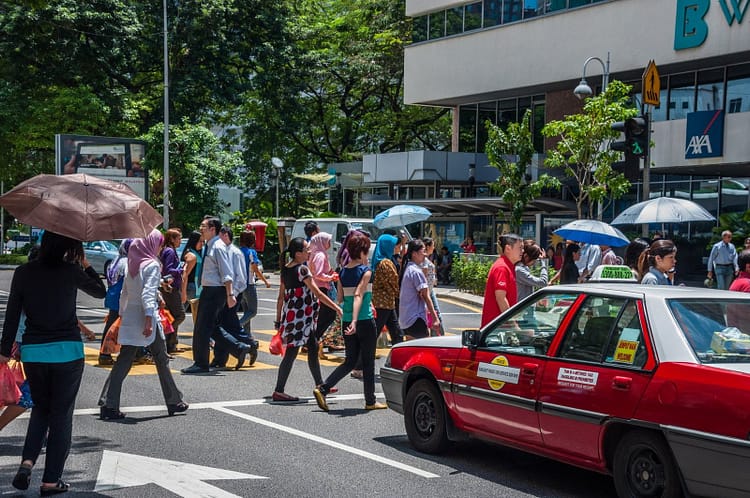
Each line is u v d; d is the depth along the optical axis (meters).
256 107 47.84
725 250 20.67
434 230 34.97
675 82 27.89
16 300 6.29
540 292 7.02
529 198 26.95
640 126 13.98
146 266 8.88
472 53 33.75
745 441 5.18
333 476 6.96
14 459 7.37
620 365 6.07
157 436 8.26
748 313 6.15
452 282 32.44
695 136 26.34
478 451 7.95
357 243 9.89
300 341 9.85
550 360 6.62
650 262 9.26
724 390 5.36
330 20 48.75
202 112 45.50
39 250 6.47
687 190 28.28
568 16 29.95
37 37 38.56
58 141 37.19
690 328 5.89
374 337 9.70
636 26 27.70
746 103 25.94
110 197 6.97
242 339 12.51
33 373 6.30
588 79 29.98
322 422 9.04
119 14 39.84
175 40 41.69
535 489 6.71
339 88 49.16
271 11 44.41
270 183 48.69
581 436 6.25
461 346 7.62
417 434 7.95
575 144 23.61
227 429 8.61
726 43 25.11
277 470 7.11
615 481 6.02
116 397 8.98
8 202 6.79
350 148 51.19
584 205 29.14
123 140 38.62
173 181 39.75
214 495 6.38
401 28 44.69
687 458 5.48
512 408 6.86
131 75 42.72
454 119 36.91
